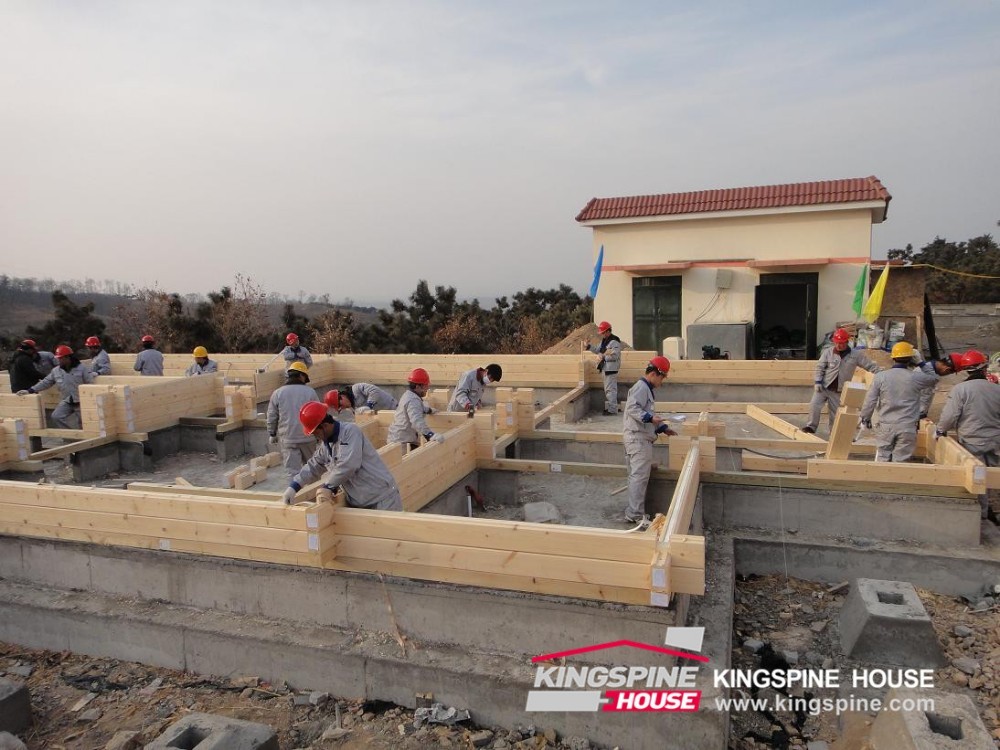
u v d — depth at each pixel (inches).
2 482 220.7
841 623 207.2
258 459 362.3
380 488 198.4
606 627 163.8
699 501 250.4
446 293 1071.6
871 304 629.9
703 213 738.2
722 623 186.9
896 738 139.7
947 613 215.9
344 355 605.3
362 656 176.1
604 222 774.5
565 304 1140.5
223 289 936.9
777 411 459.2
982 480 231.5
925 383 278.7
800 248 724.0
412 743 161.8
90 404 374.9
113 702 182.4
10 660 204.8
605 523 267.6
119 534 206.8
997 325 1021.2
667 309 773.3
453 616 177.6
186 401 418.9
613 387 507.8
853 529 250.5
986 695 173.8
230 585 198.1
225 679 190.4
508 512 289.3
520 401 347.6
